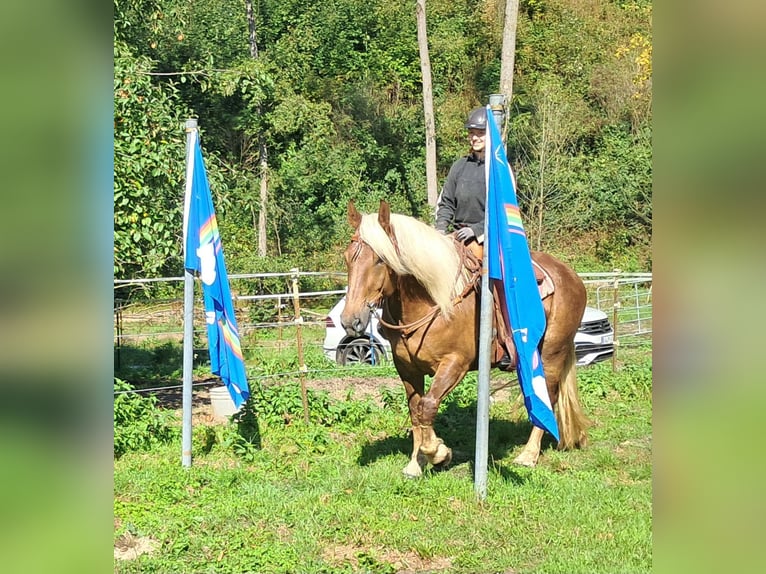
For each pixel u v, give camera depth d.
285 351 15.67
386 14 31.84
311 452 7.99
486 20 32.22
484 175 6.80
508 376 12.19
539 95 27.08
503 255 6.09
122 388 9.01
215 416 9.88
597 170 26.86
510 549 5.38
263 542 5.60
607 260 25.61
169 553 5.42
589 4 32.34
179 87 24.06
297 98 24.19
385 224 5.89
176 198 10.16
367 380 12.18
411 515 6.05
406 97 30.86
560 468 7.27
